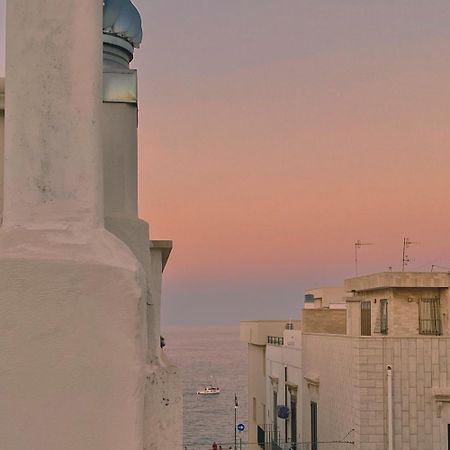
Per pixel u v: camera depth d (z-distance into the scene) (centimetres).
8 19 329
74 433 304
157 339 432
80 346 307
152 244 555
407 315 3538
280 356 4856
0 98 401
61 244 316
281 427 4778
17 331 305
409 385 3156
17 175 324
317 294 5628
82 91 328
